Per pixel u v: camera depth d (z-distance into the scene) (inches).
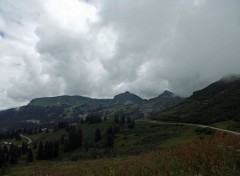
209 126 7440.9
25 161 7185.0
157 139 7052.2
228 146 555.2
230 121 7578.7
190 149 605.3
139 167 576.4
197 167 491.2
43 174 1316.4
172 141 6392.7
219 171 436.8
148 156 756.0
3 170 3838.6
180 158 566.6
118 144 7696.9
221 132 701.3
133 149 6604.3
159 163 574.6
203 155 527.2
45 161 7032.5
